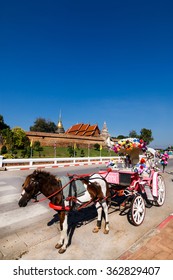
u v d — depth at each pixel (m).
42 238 4.64
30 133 40.69
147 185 6.25
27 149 26.94
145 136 57.00
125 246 4.27
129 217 5.72
